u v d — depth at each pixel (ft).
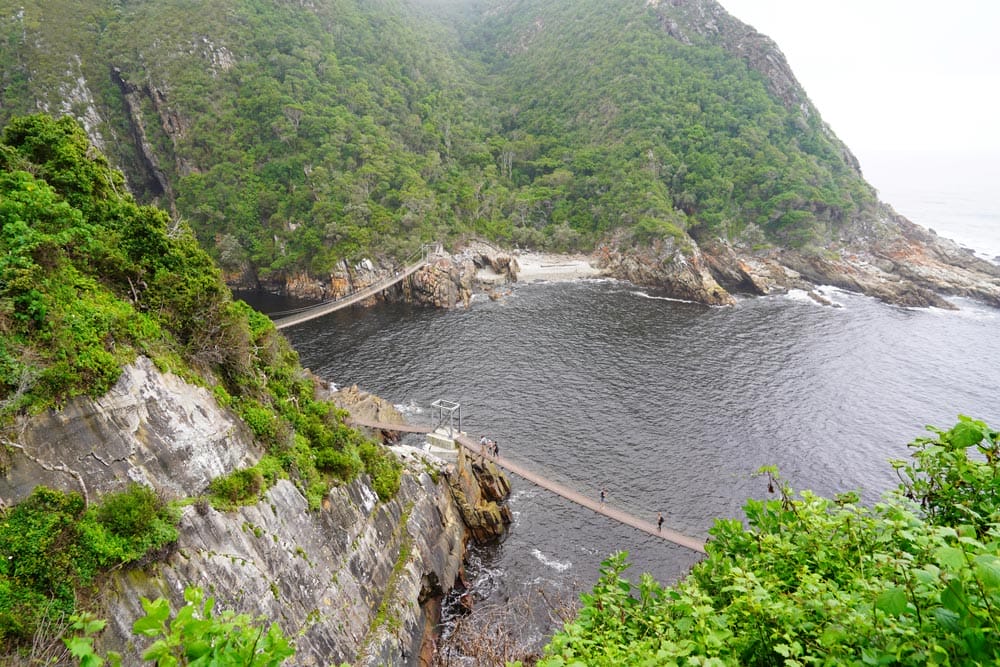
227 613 19.71
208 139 390.42
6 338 54.34
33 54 391.65
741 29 516.32
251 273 361.30
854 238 410.11
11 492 49.73
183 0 451.12
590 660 28.04
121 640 51.42
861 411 192.95
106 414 59.77
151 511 58.34
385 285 318.45
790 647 21.30
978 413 192.03
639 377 218.38
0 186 65.16
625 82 497.46
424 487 123.34
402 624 91.97
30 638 45.24
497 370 224.94
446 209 395.75
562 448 168.35
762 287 349.61
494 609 113.70
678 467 159.33
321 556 82.64
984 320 292.40
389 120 451.12
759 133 450.71
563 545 132.67
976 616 16.02
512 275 376.48
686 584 31.01
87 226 72.74
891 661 17.98
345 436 111.04
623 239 395.75
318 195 363.76
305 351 246.47
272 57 434.71
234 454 76.02
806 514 28.68
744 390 207.82
